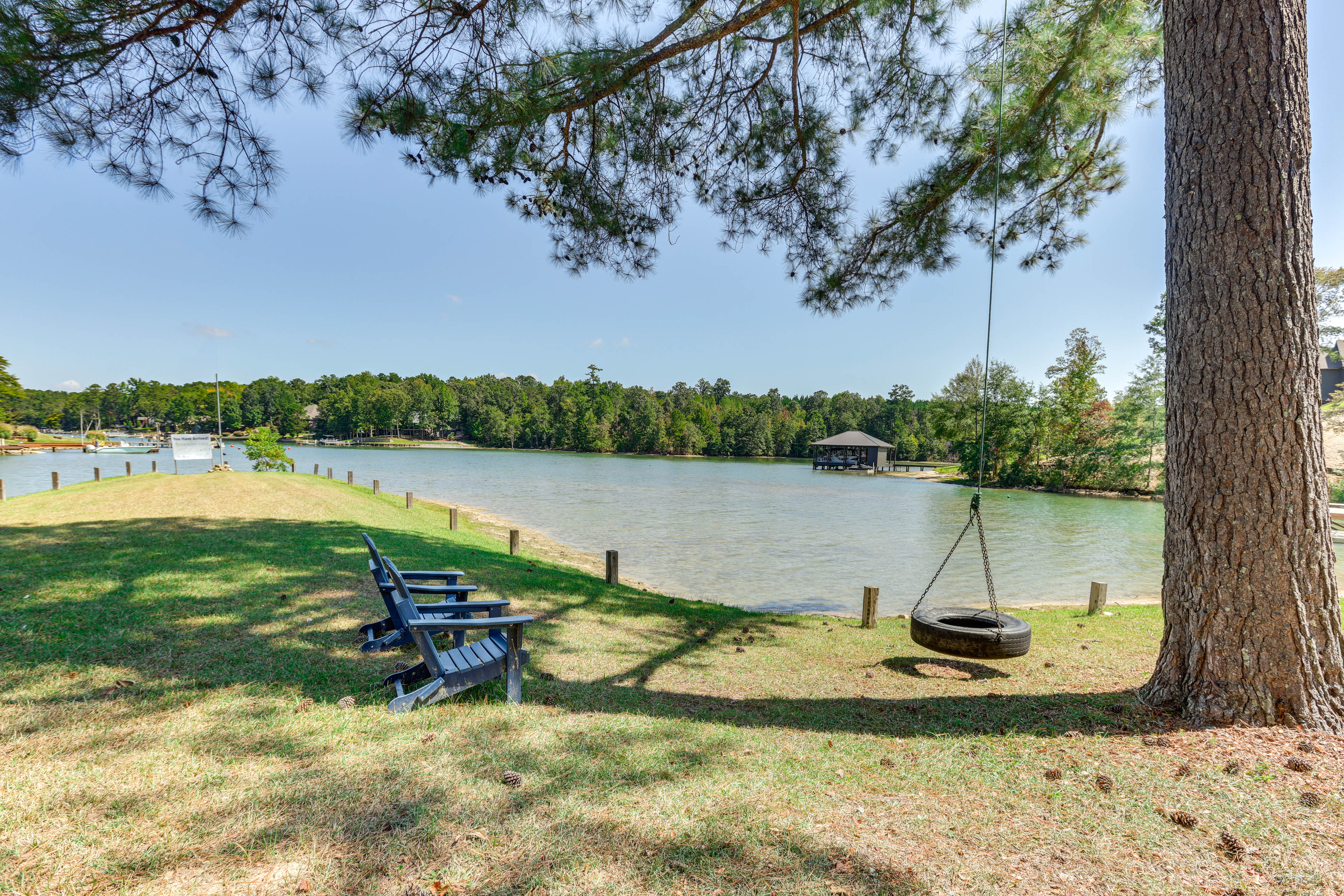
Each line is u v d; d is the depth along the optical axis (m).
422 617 4.41
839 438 68.19
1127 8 6.52
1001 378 48.81
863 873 2.34
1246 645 3.76
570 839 2.44
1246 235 3.74
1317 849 2.56
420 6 4.95
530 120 5.82
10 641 4.28
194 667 4.08
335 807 2.55
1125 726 3.91
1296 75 3.76
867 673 5.70
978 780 3.24
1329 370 43.81
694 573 12.85
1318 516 3.73
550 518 21.19
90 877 2.02
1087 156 8.05
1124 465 42.50
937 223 8.26
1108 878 2.36
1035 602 11.05
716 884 2.22
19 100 4.11
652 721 3.98
